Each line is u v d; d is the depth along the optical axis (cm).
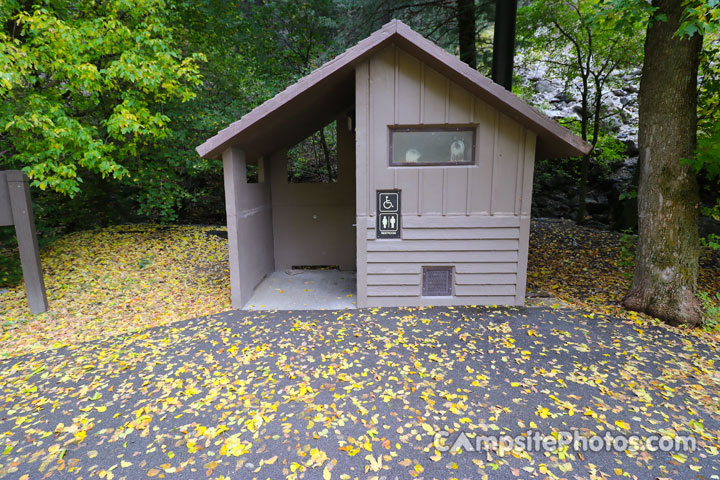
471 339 443
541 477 239
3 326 513
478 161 529
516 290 555
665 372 362
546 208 1248
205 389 348
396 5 951
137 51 686
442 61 470
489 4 898
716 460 252
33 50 614
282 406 319
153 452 268
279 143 735
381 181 536
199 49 953
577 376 359
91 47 654
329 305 580
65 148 664
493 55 799
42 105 624
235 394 339
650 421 292
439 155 534
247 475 245
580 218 1062
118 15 739
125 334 482
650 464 249
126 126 661
